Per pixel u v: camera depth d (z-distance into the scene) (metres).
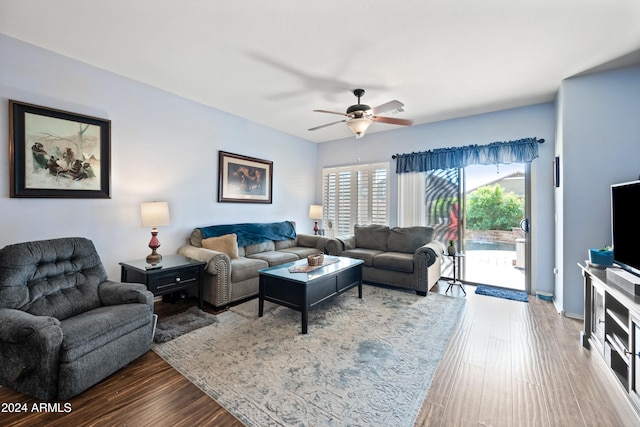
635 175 2.71
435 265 4.03
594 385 1.83
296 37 2.31
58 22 2.15
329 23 2.13
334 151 5.80
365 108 2.99
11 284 1.89
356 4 1.92
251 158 4.59
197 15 2.06
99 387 1.79
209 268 3.05
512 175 4.29
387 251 4.48
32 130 2.47
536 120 3.74
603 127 2.83
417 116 4.24
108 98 2.95
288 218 5.39
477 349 2.30
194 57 2.65
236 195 4.37
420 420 1.53
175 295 3.34
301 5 1.94
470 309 3.20
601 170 2.83
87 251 2.39
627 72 2.75
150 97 3.29
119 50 2.55
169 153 3.50
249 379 1.88
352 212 5.54
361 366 2.04
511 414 1.58
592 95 2.88
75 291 2.20
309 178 5.89
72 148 2.70
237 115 4.34
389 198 5.06
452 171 4.46
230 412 1.58
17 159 2.40
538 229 3.71
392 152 5.03
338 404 1.65
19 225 2.43
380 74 2.92
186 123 3.68
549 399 1.70
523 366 2.05
